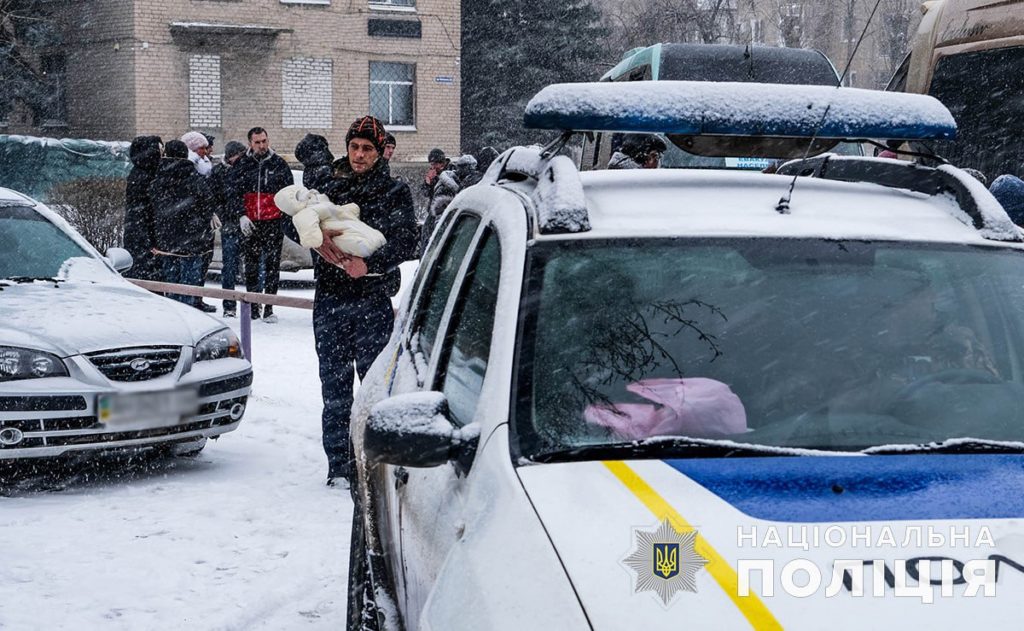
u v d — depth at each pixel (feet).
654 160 23.44
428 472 10.15
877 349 9.95
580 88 11.26
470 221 12.91
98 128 113.91
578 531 7.66
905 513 7.89
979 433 9.48
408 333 13.53
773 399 9.49
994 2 29.32
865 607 7.00
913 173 12.12
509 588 7.39
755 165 30.91
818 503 7.99
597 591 7.14
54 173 103.96
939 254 10.85
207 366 24.11
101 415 22.27
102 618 16.05
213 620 15.93
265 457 26.22
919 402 9.62
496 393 9.20
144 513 21.35
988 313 10.44
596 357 9.49
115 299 24.97
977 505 8.01
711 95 11.31
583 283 9.98
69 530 20.25
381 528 12.98
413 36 119.65
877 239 10.85
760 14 128.47
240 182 48.55
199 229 46.37
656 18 134.92
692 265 10.30
